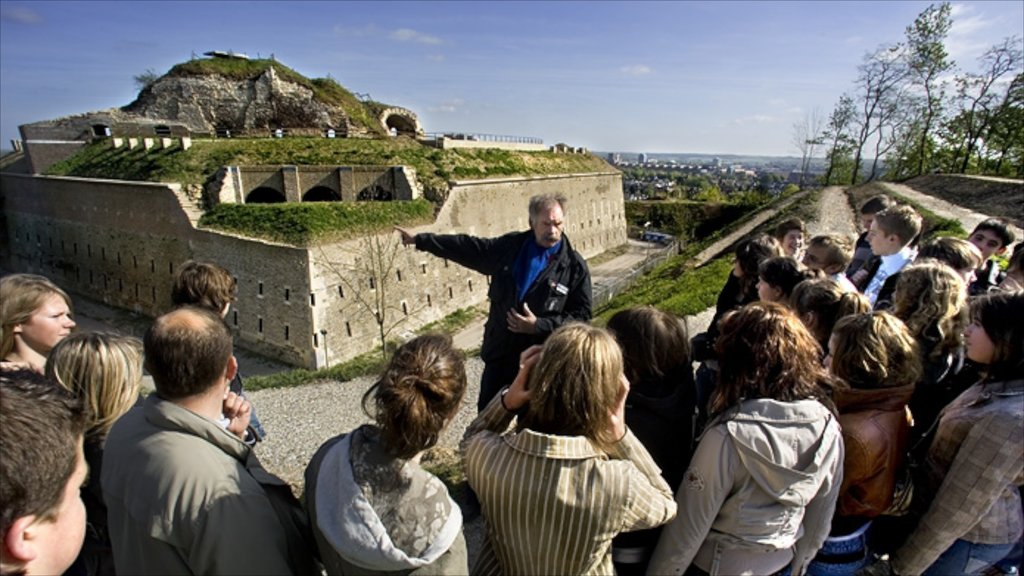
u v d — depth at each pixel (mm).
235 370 2797
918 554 3287
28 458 1517
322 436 10727
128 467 2340
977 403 3162
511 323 4895
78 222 36250
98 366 2992
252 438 7570
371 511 2158
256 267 26016
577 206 48969
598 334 2637
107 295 35219
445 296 33156
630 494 2432
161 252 30406
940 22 40250
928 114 42656
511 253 5215
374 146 35781
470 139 41625
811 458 2730
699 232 59094
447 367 2377
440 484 2398
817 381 2898
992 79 39281
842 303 4184
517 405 3096
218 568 2172
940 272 4125
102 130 41719
